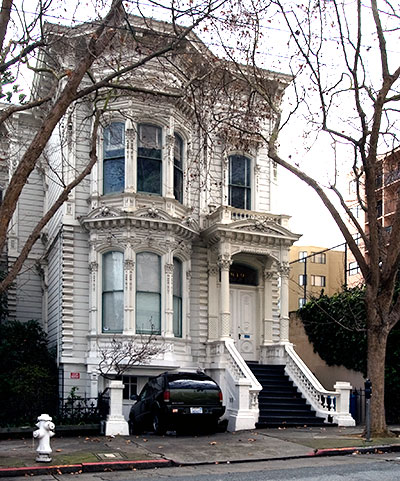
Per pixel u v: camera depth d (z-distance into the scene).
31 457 13.70
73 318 22.45
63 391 21.80
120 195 22.58
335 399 21.06
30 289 28.62
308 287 63.09
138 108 23.02
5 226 12.52
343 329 23.58
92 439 16.72
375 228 16.27
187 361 23.19
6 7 13.03
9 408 20.19
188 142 24.50
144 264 22.61
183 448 15.02
